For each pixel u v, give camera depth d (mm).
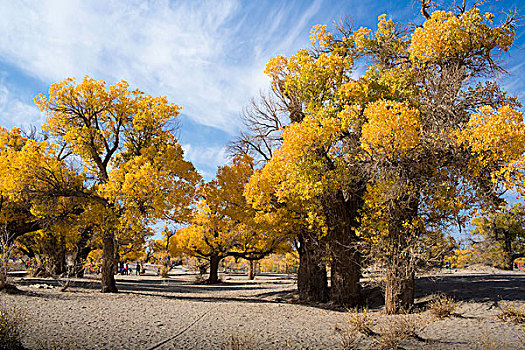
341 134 12164
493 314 9039
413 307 10977
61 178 17094
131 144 19078
